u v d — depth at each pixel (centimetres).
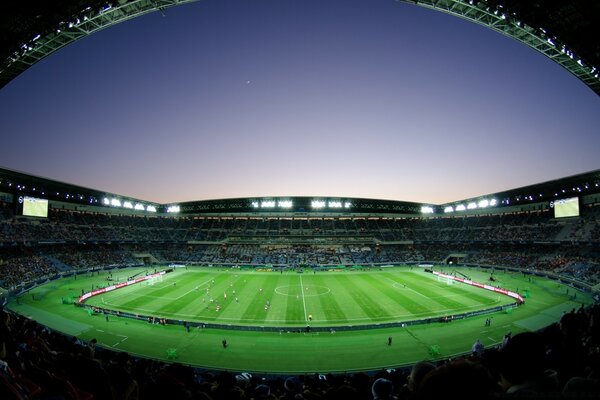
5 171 7850
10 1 2309
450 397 231
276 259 11281
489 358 727
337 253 11894
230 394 880
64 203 10294
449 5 3091
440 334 4266
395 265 11031
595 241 7788
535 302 5722
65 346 1856
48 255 8544
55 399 513
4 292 5941
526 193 10444
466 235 11888
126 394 689
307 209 13200
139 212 13175
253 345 3969
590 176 8281
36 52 3044
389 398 671
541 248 9356
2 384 436
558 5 2409
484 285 7031
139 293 6625
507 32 3095
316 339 4166
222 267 10725
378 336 4238
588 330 1316
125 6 2970
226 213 13612
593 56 2700
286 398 1084
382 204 13550
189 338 4169
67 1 2488
